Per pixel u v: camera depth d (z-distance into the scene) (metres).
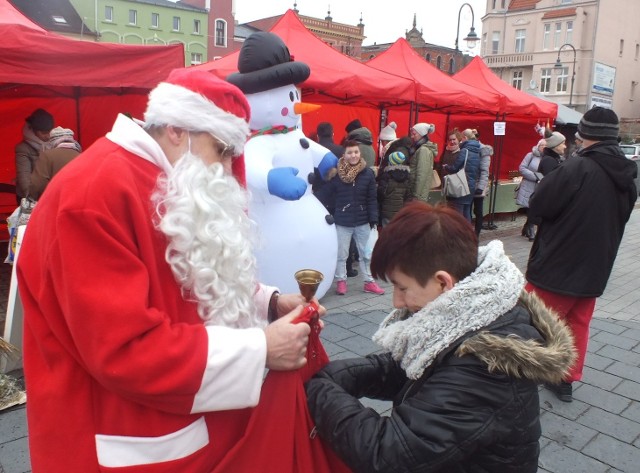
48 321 1.07
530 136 12.70
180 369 1.04
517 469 1.19
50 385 1.11
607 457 2.83
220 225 1.16
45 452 1.12
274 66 3.79
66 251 1.00
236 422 1.25
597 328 4.73
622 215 3.15
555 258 3.16
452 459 1.12
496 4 48.12
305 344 1.23
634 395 3.50
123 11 39.66
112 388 1.03
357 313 4.92
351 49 57.59
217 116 1.21
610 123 3.09
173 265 1.12
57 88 7.48
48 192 1.09
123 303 1.00
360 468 1.17
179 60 4.98
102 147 1.13
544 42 44.88
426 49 51.62
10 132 7.67
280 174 3.63
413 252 1.25
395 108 10.07
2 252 6.73
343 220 5.39
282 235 3.89
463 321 1.19
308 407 1.30
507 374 1.14
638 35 47.88
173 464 1.12
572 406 3.33
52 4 27.66
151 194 1.13
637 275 6.75
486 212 9.95
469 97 8.16
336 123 10.44
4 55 4.18
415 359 1.26
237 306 1.22
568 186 3.04
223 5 44.09
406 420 1.16
